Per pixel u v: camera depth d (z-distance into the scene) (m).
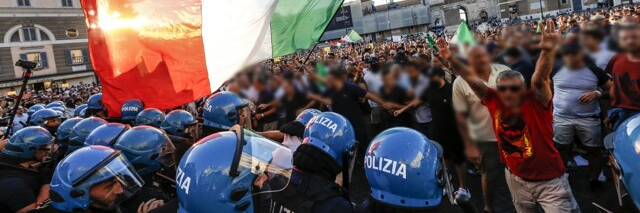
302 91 5.28
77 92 19.50
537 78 2.63
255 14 3.75
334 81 5.04
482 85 2.82
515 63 3.74
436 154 1.83
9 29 32.50
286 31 4.87
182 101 3.51
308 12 5.00
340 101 5.08
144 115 4.17
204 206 1.58
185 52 3.51
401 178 1.71
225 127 3.53
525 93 2.67
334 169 2.26
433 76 4.04
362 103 6.07
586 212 3.66
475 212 1.77
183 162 1.72
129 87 3.47
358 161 5.36
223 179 1.59
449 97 3.87
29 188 2.67
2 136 4.54
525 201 2.95
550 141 2.75
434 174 1.74
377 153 1.82
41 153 2.95
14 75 32.75
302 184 2.14
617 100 3.54
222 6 3.63
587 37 2.74
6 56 32.38
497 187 4.52
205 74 3.55
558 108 4.16
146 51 3.45
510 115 2.73
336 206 2.02
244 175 1.63
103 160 2.01
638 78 3.29
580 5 51.19
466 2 71.75
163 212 2.02
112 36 3.41
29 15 33.50
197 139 3.98
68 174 1.94
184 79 3.52
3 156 2.85
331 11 5.12
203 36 3.55
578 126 4.02
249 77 4.72
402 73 4.70
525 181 2.87
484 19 69.25
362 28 68.81
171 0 3.46
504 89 2.65
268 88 5.26
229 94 3.69
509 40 3.75
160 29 3.45
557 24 9.87
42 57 34.34
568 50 2.66
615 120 3.58
